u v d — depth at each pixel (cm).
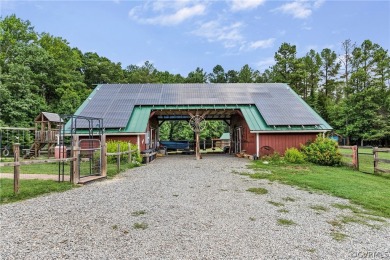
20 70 2220
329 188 690
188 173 931
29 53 2795
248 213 474
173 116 1998
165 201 544
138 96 1658
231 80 5197
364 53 3706
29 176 807
